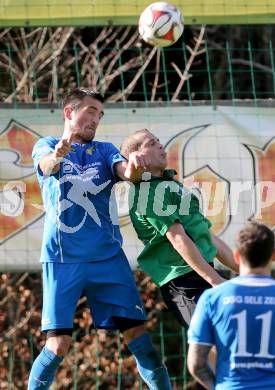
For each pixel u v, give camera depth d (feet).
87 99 60.34
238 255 46.93
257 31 125.18
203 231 59.06
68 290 58.49
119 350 92.53
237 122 74.74
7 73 115.55
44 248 59.57
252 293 45.39
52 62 116.26
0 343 109.09
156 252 59.57
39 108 73.72
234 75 126.72
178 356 108.06
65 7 74.33
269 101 75.15
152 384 60.39
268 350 44.91
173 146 74.18
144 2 74.59
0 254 72.49
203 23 75.31
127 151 59.93
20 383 108.68
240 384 44.78
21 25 74.33
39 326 111.04
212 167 74.28
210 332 45.88
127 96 120.88
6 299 107.55
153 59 122.31
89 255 59.00
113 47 120.26
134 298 59.72
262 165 74.64
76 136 60.39
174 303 58.59
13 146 73.31
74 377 95.86
